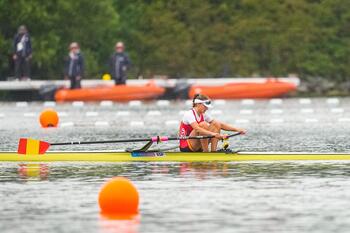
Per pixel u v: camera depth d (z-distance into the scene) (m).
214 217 54.62
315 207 57.53
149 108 178.38
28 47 193.75
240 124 135.62
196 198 61.25
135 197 56.56
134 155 84.56
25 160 84.31
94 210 57.19
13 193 63.91
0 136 114.00
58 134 117.56
